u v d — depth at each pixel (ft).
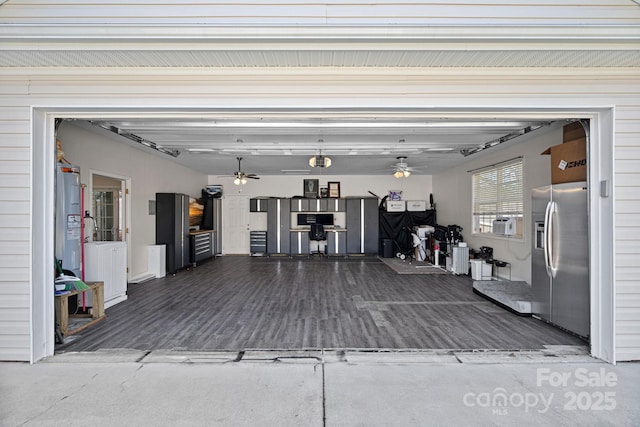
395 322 13.00
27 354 9.32
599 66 9.35
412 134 16.47
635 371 8.81
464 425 6.57
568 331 11.67
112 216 21.48
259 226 35.19
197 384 8.13
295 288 19.15
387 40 7.99
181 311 14.60
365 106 9.45
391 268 26.00
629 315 9.39
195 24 7.66
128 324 12.84
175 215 23.77
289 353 10.00
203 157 23.59
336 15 8.20
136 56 8.66
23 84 9.32
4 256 9.32
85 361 9.45
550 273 12.29
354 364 9.22
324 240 33.24
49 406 7.23
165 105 9.40
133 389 7.91
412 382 8.21
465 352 10.06
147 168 22.44
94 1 8.18
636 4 8.37
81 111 9.68
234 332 11.91
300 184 35.04
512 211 20.45
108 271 15.39
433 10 8.25
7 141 9.31
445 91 9.45
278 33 7.77
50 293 9.88
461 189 27.61
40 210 9.61
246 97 9.45
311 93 9.45
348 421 6.68
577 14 8.34
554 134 16.29
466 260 23.21
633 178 9.41
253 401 7.40
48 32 7.72
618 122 9.45
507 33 7.79
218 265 27.84
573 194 11.23
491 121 13.73
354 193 34.86
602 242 9.70
